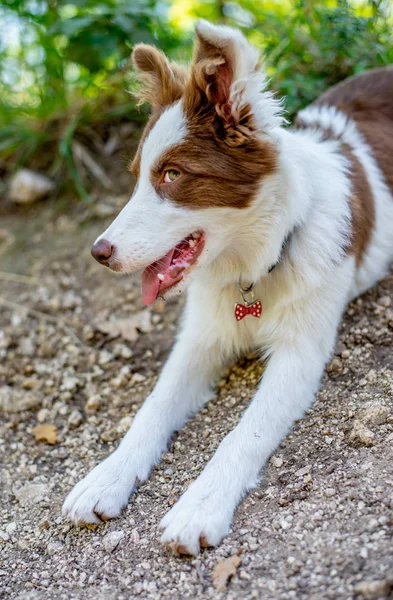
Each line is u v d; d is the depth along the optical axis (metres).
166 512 0.99
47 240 1.51
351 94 1.26
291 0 1.56
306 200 1.04
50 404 1.21
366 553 0.86
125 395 1.20
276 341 1.09
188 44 1.59
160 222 0.99
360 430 1.00
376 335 1.12
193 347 1.13
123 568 0.94
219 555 0.92
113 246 0.98
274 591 0.86
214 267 1.06
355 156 1.17
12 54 1.76
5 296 1.41
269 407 1.03
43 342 1.31
